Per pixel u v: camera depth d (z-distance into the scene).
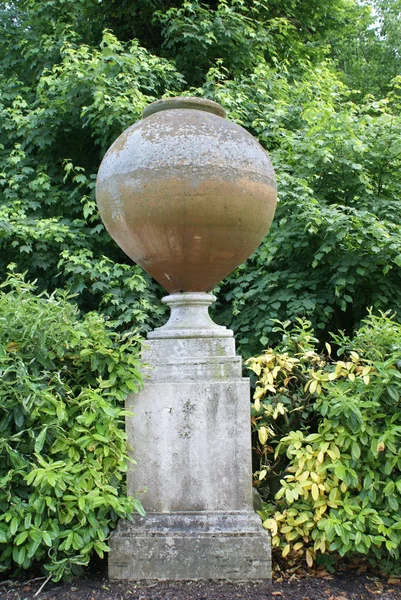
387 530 2.31
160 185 2.40
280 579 2.35
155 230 2.48
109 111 5.56
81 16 7.47
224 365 2.55
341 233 4.14
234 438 2.47
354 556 2.64
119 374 2.51
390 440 2.39
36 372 2.47
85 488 2.33
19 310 2.57
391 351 2.70
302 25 8.97
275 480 3.07
